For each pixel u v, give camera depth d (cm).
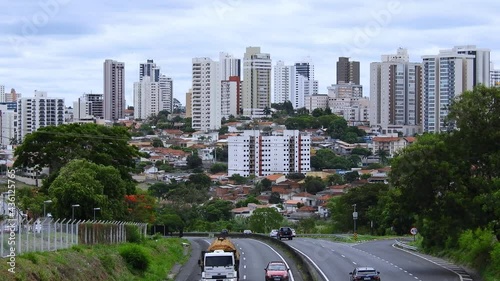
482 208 7206
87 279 5441
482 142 7606
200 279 6912
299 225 18000
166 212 17462
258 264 8288
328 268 7769
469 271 7475
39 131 11306
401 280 6700
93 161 11312
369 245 11325
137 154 12169
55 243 5619
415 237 11900
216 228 17325
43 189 10738
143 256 6888
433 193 7719
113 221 8769
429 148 7681
